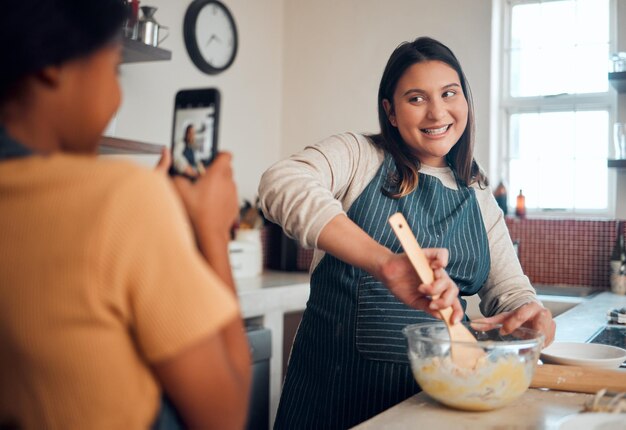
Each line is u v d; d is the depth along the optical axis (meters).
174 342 0.58
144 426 0.61
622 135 2.98
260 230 3.58
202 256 0.73
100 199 0.58
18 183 0.59
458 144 1.59
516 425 0.94
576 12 3.48
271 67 3.81
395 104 1.51
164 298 0.58
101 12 0.64
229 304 0.62
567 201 3.51
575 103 3.46
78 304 0.57
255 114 3.70
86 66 0.64
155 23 2.64
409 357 1.07
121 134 2.93
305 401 1.51
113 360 0.58
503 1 3.61
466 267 1.52
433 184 1.53
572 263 3.29
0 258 0.58
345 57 3.71
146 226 0.58
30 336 0.58
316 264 1.55
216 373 0.61
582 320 2.08
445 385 0.99
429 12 3.49
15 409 0.61
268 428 2.86
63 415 0.59
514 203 3.62
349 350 1.44
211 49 3.38
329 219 1.16
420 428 0.93
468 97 1.57
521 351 0.99
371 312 1.43
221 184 0.75
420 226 1.49
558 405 1.04
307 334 1.54
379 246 1.12
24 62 0.61
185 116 0.87
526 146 3.60
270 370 2.89
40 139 0.65
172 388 0.61
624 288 3.03
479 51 3.38
